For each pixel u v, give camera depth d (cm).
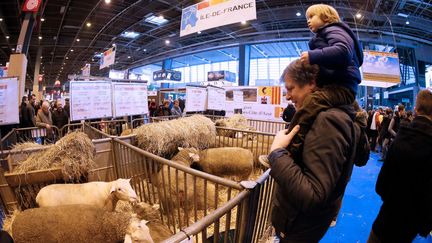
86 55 2636
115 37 1891
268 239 211
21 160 286
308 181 85
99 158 318
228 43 1908
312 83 105
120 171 321
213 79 1778
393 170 171
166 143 363
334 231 311
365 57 816
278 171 91
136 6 1326
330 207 106
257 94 940
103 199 246
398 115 702
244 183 144
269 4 1222
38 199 234
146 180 262
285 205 108
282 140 100
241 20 429
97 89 380
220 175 375
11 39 1873
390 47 1512
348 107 98
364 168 611
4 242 112
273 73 2284
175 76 2277
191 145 400
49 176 263
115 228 180
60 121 720
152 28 1708
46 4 1270
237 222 139
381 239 179
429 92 168
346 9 1120
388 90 1675
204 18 473
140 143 351
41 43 2036
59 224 182
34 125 624
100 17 1497
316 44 130
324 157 85
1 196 262
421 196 161
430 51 1441
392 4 1074
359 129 113
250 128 591
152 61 2689
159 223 250
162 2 1272
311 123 96
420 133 161
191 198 271
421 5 1074
